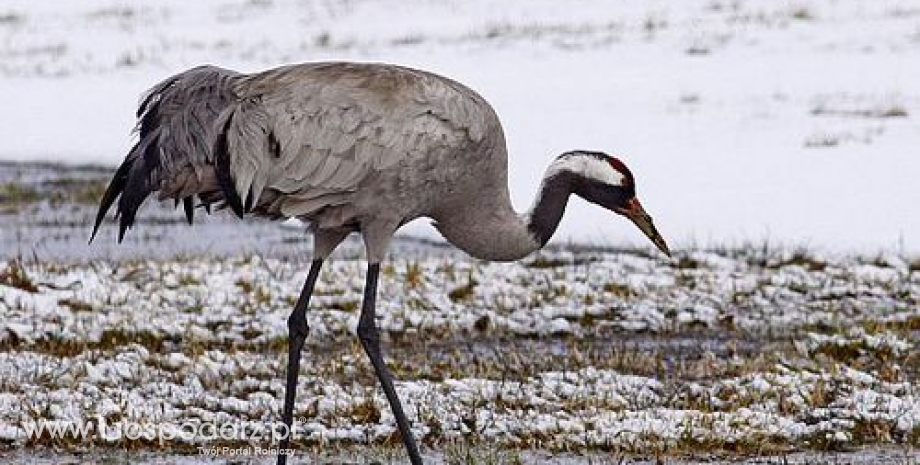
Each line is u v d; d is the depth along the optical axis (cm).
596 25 3991
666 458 1002
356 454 995
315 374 1216
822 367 1261
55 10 4784
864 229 1961
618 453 1006
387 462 980
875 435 1057
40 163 2698
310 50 3831
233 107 939
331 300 1512
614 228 1992
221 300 1495
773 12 3966
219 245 2002
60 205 2308
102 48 4022
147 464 972
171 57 3812
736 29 3766
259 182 941
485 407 1113
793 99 2944
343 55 3700
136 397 1108
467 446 998
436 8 4475
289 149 935
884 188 2183
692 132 2670
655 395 1169
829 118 2744
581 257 1798
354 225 984
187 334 1358
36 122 3038
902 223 1989
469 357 1325
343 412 1090
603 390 1166
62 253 1922
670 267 1739
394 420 1076
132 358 1232
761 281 1655
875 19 3772
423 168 961
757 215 2056
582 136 2666
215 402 1105
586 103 2995
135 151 955
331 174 943
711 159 2433
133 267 1638
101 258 1830
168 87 959
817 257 1780
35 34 4291
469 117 971
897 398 1146
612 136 2655
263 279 1595
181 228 2148
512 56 3600
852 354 1327
